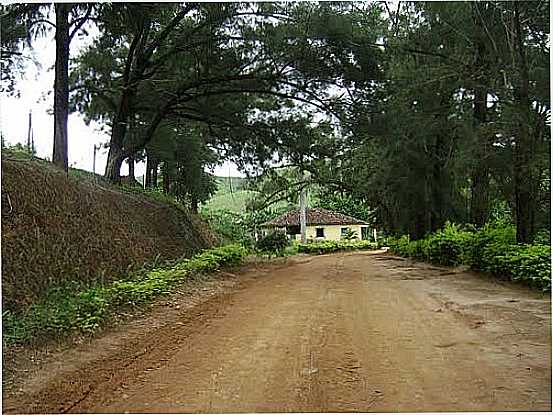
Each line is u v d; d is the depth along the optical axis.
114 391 6.60
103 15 18.03
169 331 9.84
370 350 8.53
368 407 6.12
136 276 14.16
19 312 9.74
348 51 20.52
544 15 16.22
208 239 28.78
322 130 24.00
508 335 9.52
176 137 31.89
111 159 23.73
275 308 12.52
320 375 7.25
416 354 8.30
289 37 20.59
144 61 22.73
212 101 24.47
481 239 19.02
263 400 6.33
